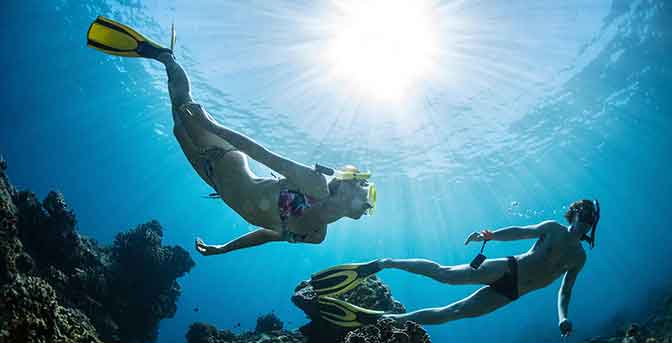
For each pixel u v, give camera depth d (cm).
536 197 4506
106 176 5525
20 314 560
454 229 5238
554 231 609
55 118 4269
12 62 3469
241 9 2302
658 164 4134
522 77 2531
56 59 3300
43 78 3588
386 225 4819
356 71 2533
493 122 2798
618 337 1984
